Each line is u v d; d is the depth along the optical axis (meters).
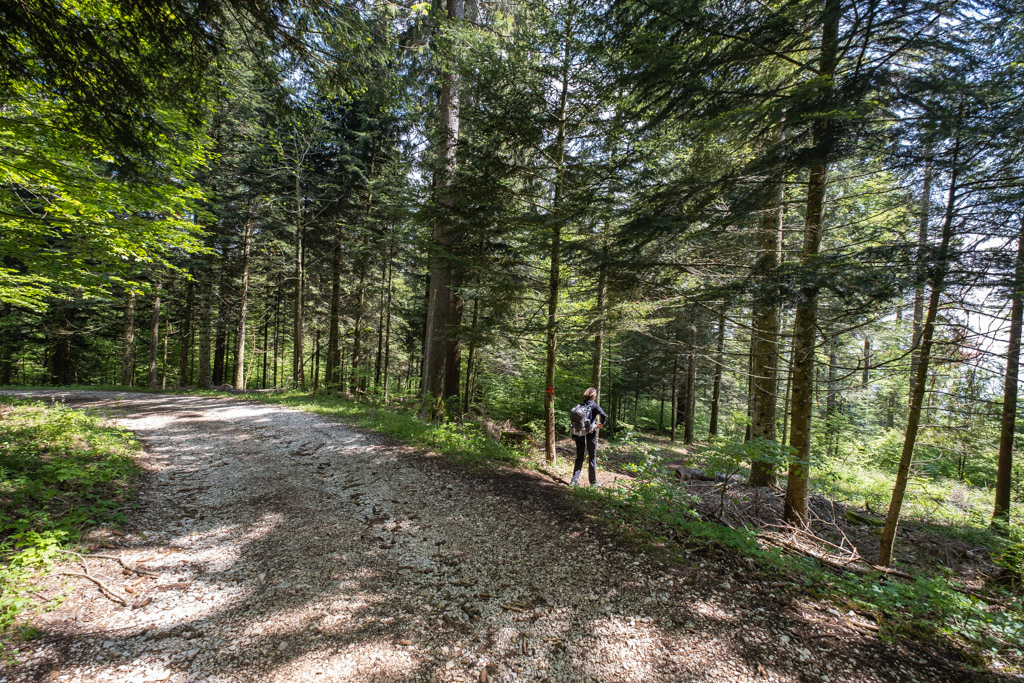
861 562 4.54
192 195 7.02
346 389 18.17
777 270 4.34
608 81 5.75
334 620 3.15
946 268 3.55
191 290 19.09
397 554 4.14
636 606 3.38
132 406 12.27
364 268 16.23
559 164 6.84
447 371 10.78
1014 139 3.65
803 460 5.10
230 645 2.82
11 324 17.17
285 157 15.03
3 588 3.00
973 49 3.90
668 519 4.80
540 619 3.23
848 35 3.83
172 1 3.30
